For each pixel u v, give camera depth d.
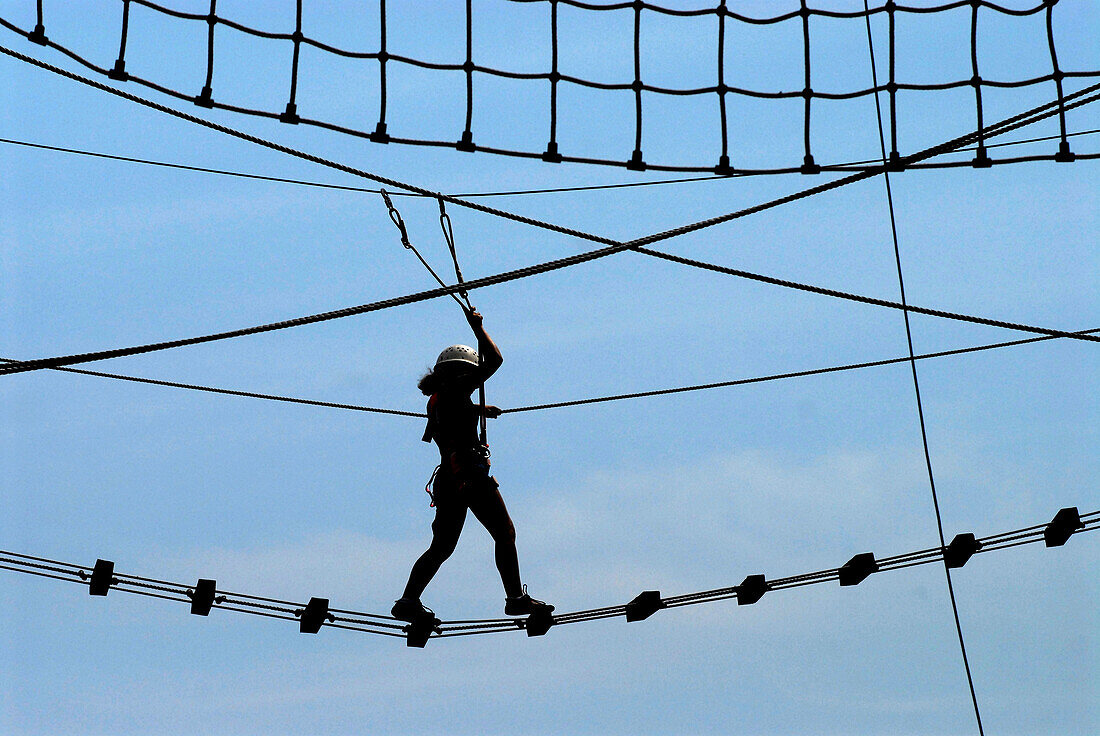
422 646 42.62
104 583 40.72
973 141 33.88
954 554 42.00
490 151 32.16
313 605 41.53
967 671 34.44
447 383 41.91
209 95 30.30
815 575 43.09
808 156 33.97
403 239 39.34
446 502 41.06
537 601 41.66
